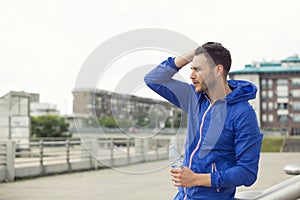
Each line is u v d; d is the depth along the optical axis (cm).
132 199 937
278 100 5094
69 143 1656
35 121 4478
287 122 5112
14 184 1259
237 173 210
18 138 2108
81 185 1218
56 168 1567
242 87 221
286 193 189
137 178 1355
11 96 2122
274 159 2255
